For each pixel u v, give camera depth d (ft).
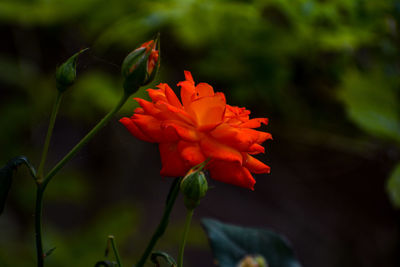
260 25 3.25
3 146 4.36
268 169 2.02
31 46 4.55
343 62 3.45
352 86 3.09
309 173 5.41
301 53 3.42
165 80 4.08
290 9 2.88
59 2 3.48
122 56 3.52
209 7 2.91
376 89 3.07
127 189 5.37
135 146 5.08
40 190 1.98
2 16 3.85
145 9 3.18
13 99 4.51
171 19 3.01
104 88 3.69
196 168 1.98
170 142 2.01
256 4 3.04
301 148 4.77
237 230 2.45
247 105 3.95
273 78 3.50
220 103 1.98
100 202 5.06
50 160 4.54
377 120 2.96
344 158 4.75
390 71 3.17
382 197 5.11
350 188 5.45
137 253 4.70
